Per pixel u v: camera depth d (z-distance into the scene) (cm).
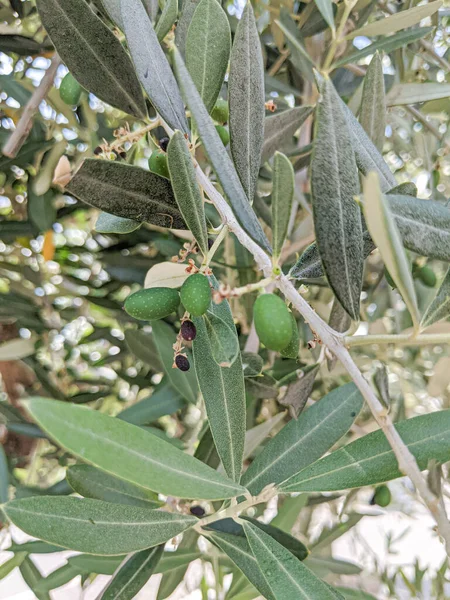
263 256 14
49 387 36
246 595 27
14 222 35
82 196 14
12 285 40
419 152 39
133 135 16
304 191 34
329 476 15
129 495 21
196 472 13
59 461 36
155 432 28
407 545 53
